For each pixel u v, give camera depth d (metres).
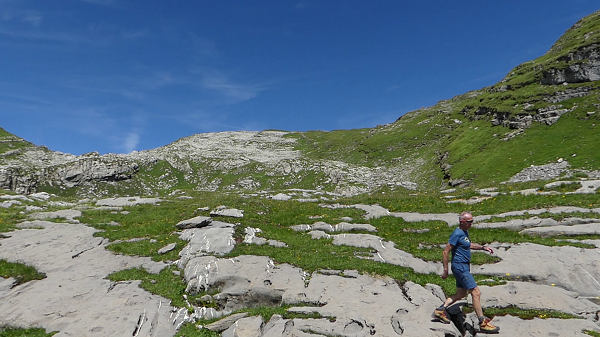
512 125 83.56
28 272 18.20
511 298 13.25
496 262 16.95
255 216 27.78
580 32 115.50
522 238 19.94
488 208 26.08
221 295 15.48
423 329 11.43
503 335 10.91
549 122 75.31
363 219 26.69
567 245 17.70
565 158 61.28
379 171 126.81
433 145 139.25
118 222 28.50
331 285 15.38
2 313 14.44
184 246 21.72
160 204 36.03
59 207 34.56
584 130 67.25
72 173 135.62
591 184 27.19
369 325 11.91
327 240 22.27
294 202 34.69
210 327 13.48
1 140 178.88
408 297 14.30
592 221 20.31
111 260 20.44
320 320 12.45
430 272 17.09
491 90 143.50
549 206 23.88
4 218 28.50
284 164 143.00
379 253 19.45
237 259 18.50
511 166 67.88
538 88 91.94
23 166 140.62
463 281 11.34
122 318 13.95
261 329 12.73
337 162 143.75
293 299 14.45
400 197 33.44
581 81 82.19
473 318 12.06
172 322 13.95
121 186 140.75
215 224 25.00
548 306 12.55
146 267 19.38
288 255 19.42
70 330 13.11
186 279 17.20
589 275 14.56
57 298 15.63
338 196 42.94
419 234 23.34
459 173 76.69
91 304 15.16
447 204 29.00
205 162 171.25
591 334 10.51
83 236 24.11
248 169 152.25
